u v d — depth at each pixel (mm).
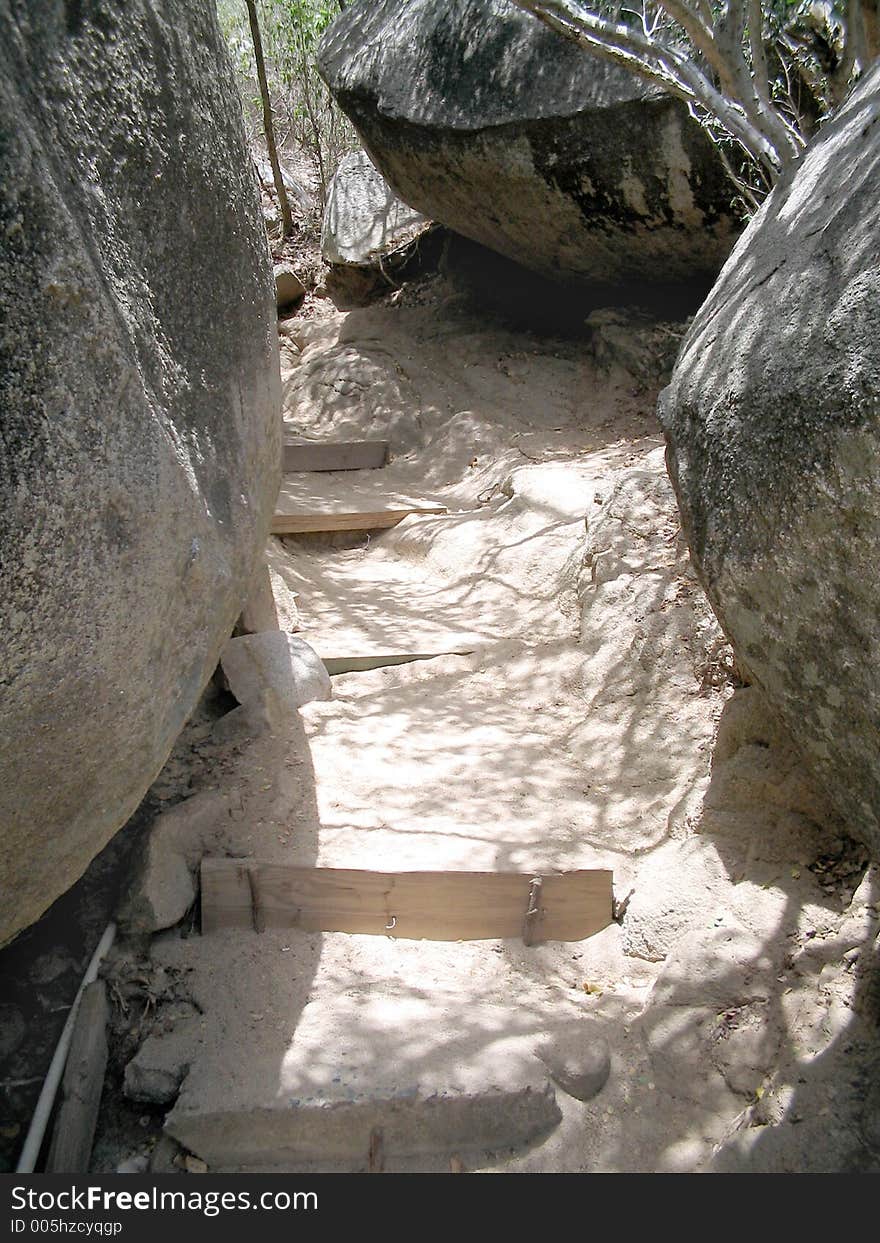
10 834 2020
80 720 2055
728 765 3529
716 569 2840
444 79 7355
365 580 5773
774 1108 2637
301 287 10961
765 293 2828
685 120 6375
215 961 3188
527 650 4715
